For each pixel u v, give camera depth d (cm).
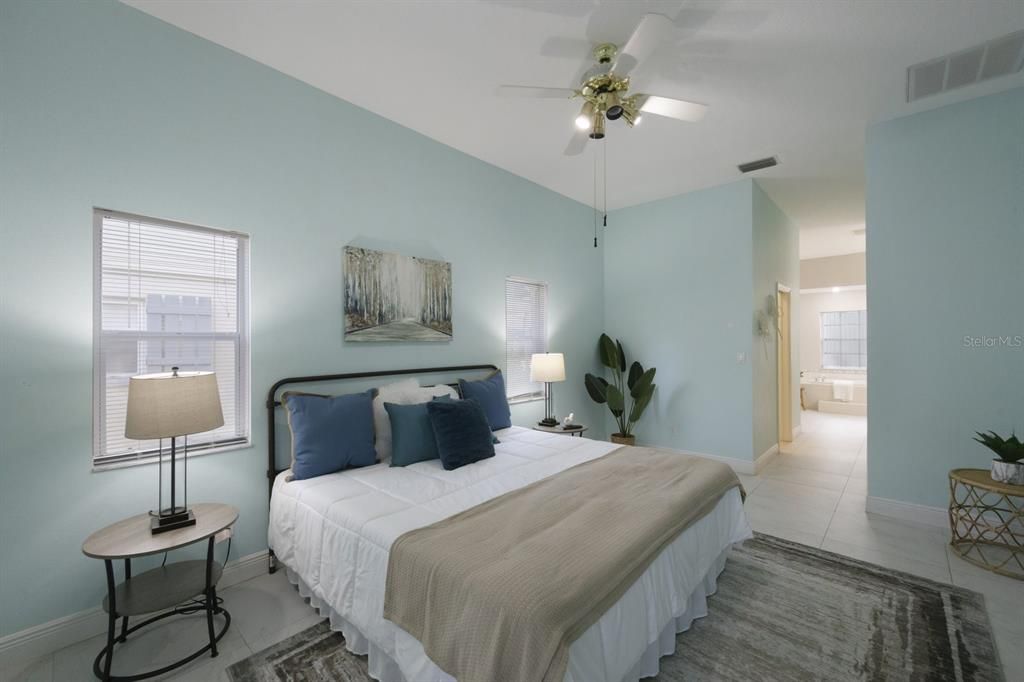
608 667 128
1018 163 276
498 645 117
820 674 168
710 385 455
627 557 147
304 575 203
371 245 304
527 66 254
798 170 406
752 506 346
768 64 250
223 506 208
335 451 241
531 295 446
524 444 305
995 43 232
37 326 184
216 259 238
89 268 197
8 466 177
